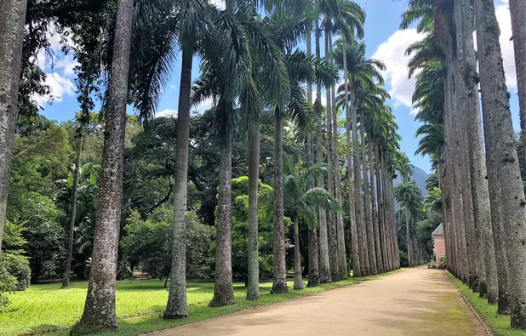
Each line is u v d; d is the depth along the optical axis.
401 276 36.56
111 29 11.06
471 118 14.69
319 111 26.23
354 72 35.91
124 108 9.50
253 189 15.93
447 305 13.23
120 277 37.19
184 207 11.37
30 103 12.16
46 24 11.57
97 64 10.92
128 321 10.02
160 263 25.58
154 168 33.69
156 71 12.51
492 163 10.93
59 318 10.62
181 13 10.60
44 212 27.25
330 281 24.42
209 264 27.69
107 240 8.75
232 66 11.09
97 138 40.41
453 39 24.56
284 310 12.16
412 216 82.00
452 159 31.41
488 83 10.05
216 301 13.30
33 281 31.91
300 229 35.12
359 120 43.53
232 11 13.45
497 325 8.66
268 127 32.16
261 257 24.58
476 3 11.77
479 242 15.60
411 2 24.80
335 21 29.66
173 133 31.98
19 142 18.52
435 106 36.72
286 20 17.20
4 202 6.97
